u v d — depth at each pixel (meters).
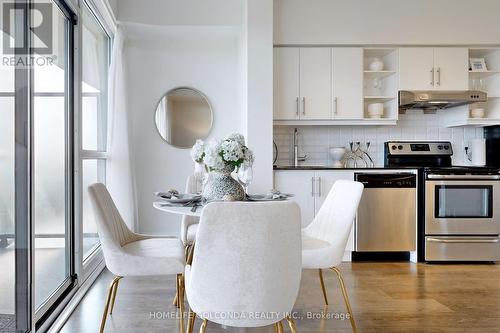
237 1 4.07
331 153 4.29
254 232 1.40
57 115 2.69
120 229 2.42
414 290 2.94
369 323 2.36
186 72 4.52
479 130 4.53
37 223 2.37
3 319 1.97
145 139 4.46
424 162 4.37
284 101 4.08
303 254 2.19
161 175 4.49
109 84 3.76
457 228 3.75
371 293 2.88
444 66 4.14
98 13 3.43
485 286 3.04
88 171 3.42
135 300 2.68
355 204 2.26
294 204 1.45
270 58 3.77
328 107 4.11
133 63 4.46
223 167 2.19
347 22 4.06
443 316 2.46
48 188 2.54
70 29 2.80
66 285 2.71
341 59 4.11
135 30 4.16
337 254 2.22
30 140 1.97
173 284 3.02
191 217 3.04
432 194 3.72
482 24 4.12
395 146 4.34
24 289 1.97
